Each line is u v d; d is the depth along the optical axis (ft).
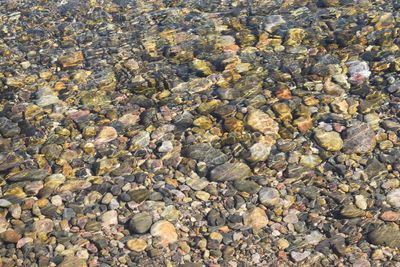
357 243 6.58
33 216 6.89
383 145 7.35
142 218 6.80
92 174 7.25
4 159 7.44
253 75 8.28
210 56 8.63
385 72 8.17
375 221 6.72
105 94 8.17
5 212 6.94
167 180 7.13
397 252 6.49
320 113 7.72
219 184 7.09
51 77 8.46
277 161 7.26
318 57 8.46
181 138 7.55
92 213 6.89
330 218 6.77
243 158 7.30
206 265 6.48
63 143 7.59
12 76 8.48
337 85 8.05
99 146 7.53
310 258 6.50
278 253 6.55
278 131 7.55
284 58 8.50
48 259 6.56
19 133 7.72
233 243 6.63
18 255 6.61
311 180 7.08
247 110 7.80
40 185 7.16
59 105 8.05
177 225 6.77
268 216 6.81
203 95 8.05
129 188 7.07
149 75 8.39
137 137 7.60
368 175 7.09
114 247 6.63
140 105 8.00
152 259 6.54
